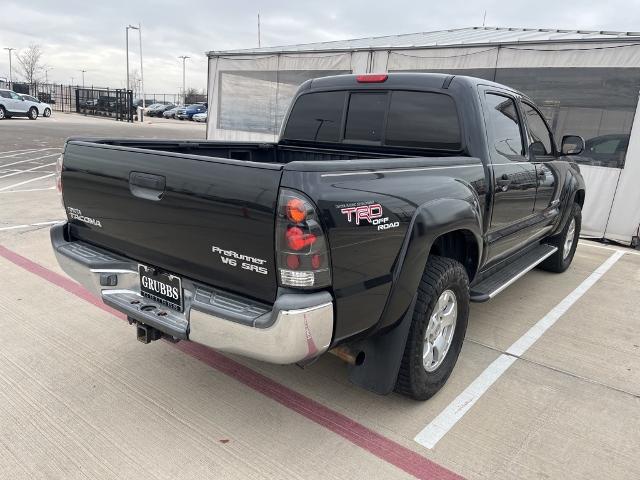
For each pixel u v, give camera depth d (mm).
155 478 2422
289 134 4504
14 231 6648
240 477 2449
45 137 21766
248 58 13219
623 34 9289
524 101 4301
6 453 2549
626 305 5035
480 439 2811
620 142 8086
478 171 3350
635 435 2912
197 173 2375
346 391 3250
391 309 2631
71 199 3145
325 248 2176
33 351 3574
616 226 8070
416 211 2646
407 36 13875
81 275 3062
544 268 5992
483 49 9289
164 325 2623
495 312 4691
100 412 2920
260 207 2168
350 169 2334
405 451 2688
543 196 4539
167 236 2604
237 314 2293
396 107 3768
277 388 3254
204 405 3035
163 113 54438
